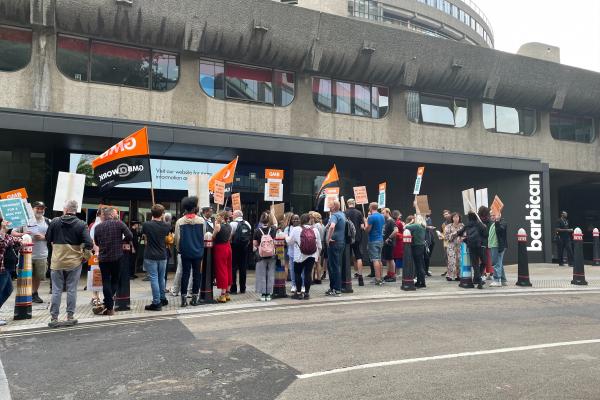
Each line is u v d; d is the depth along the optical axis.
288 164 18.34
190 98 16.38
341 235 10.28
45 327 7.35
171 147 14.83
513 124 22.70
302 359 5.52
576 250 12.28
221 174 11.83
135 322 7.78
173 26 15.54
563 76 22.36
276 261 10.15
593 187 27.98
